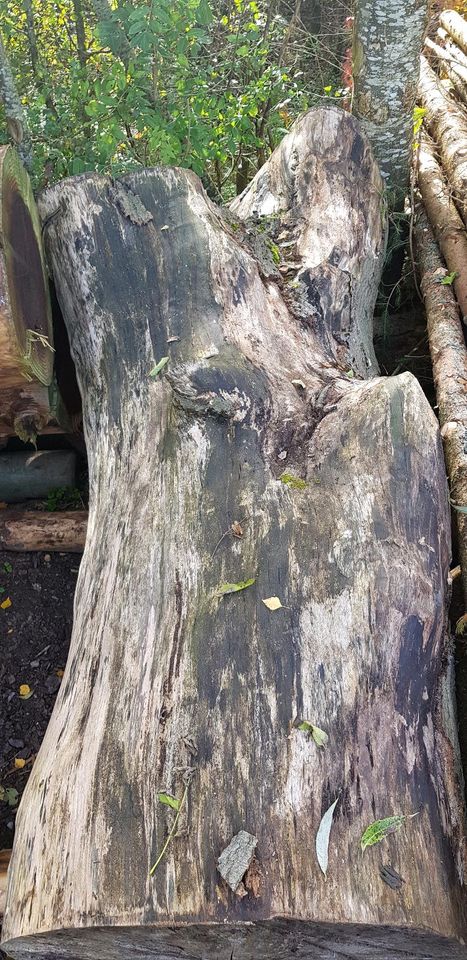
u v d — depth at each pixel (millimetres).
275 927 1467
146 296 2670
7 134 3459
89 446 2699
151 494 2230
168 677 1776
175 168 2859
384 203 3496
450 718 1928
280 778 1563
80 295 2791
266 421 2273
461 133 4109
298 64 5211
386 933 1468
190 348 2471
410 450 2129
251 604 1843
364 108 3619
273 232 3111
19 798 2559
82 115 4000
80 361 2844
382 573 1870
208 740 1637
